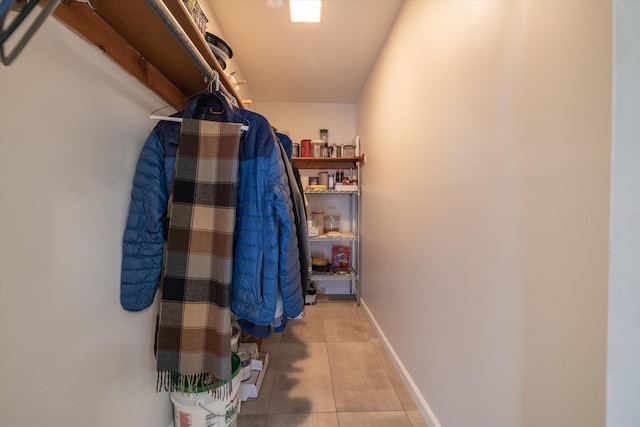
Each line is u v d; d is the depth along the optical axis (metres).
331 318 2.39
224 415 1.02
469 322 0.90
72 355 0.63
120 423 0.79
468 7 0.89
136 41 0.80
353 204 3.01
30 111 0.53
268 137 0.92
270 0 1.47
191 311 0.83
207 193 0.83
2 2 0.36
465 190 0.92
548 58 0.59
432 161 1.16
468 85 0.90
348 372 1.60
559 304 0.57
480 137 0.83
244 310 0.89
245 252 0.88
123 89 0.80
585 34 0.51
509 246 0.71
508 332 0.72
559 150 0.57
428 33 1.20
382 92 1.93
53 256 0.58
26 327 0.53
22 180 0.52
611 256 0.48
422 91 1.26
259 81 2.47
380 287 1.99
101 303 0.72
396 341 1.63
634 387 0.49
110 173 0.75
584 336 0.52
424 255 1.24
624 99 0.47
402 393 1.41
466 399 0.91
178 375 0.93
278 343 1.94
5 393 0.49
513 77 0.69
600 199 0.49
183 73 1.00
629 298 0.48
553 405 0.58
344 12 1.58
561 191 0.56
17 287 0.51
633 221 0.48
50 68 0.57
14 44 0.51
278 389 1.45
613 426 0.49
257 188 0.89
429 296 1.19
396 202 1.64
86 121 0.67
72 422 0.63
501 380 0.74
